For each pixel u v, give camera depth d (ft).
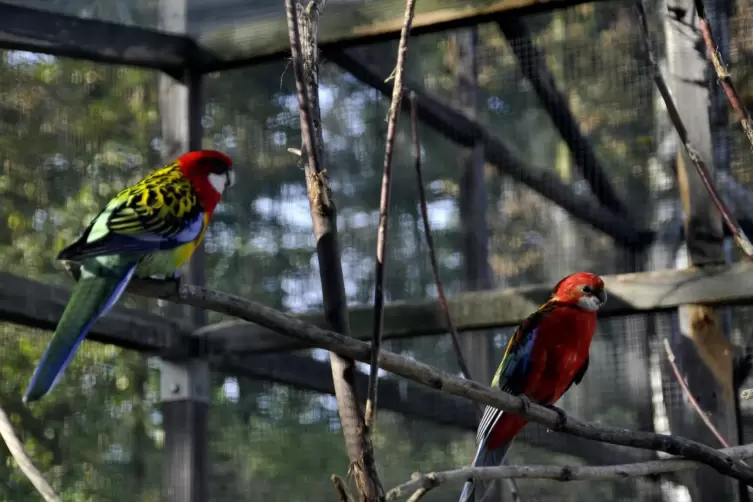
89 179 44.73
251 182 45.65
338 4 31.53
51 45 30.30
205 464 31.09
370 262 48.62
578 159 38.70
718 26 33.27
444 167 48.47
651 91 40.47
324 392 34.35
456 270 47.91
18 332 38.70
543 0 29.81
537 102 41.01
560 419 20.93
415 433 38.83
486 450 26.55
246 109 43.14
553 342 27.68
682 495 38.34
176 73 32.76
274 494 36.52
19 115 43.83
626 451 38.11
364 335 30.71
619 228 42.37
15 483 39.32
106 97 45.27
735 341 32.35
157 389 41.45
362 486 16.06
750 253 21.22
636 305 28.45
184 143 32.27
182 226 22.74
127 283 19.92
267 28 32.07
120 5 31.99
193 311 31.99
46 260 42.75
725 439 27.12
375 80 34.58
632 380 38.45
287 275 45.52
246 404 36.63
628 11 36.73
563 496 39.93
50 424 39.88
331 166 48.21
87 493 39.55
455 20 30.66
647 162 42.42
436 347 38.04
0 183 43.04
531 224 46.83
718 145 33.58
